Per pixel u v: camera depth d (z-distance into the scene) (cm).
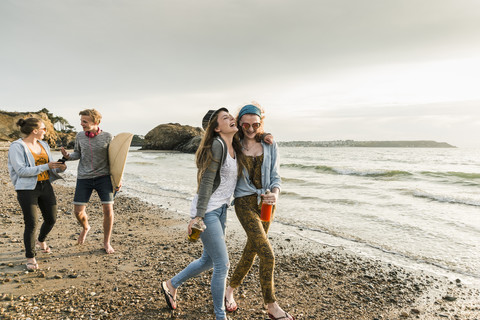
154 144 6681
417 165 3017
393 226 686
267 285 264
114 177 464
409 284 407
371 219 748
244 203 280
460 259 494
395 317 324
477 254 514
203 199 260
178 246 532
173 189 1239
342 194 1108
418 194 1081
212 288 270
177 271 418
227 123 267
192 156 4400
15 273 396
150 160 3381
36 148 412
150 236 595
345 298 363
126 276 400
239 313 316
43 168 393
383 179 1595
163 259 466
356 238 603
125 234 605
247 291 366
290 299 357
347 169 1973
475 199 946
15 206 793
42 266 423
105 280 385
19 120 401
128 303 328
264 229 288
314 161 3659
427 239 595
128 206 898
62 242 529
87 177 462
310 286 395
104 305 321
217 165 266
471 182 1439
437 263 479
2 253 462
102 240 551
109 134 466
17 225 616
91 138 450
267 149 289
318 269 453
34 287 359
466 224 695
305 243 574
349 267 461
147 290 360
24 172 381
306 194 1105
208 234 263
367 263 478
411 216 775
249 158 285
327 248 547
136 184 1388
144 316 303
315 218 761
